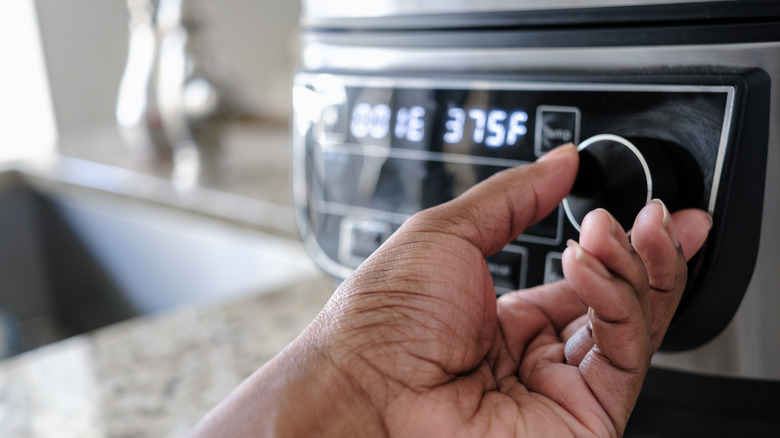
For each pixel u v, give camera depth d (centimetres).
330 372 25
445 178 36
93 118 190
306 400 24
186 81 99
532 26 32
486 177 34
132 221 103
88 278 118
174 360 48
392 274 27
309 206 43
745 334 29
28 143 183
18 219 122
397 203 38
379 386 25
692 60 28
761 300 28
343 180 41
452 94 35
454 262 28
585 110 31
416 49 37
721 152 27
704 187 28
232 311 57
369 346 26
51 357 50
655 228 23
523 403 27
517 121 33
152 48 102
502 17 33
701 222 27
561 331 32
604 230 22
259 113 153
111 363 49
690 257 28
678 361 31
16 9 175
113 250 110
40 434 40
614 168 28
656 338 26
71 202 117
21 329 124
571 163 29
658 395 33
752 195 27
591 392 26
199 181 94
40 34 176
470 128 35
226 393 43
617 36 30
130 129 107
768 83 27
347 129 40
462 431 25
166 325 55
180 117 99
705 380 31
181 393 44
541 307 32
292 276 78
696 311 29
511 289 34
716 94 27
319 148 42
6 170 119
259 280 83
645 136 29
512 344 32
